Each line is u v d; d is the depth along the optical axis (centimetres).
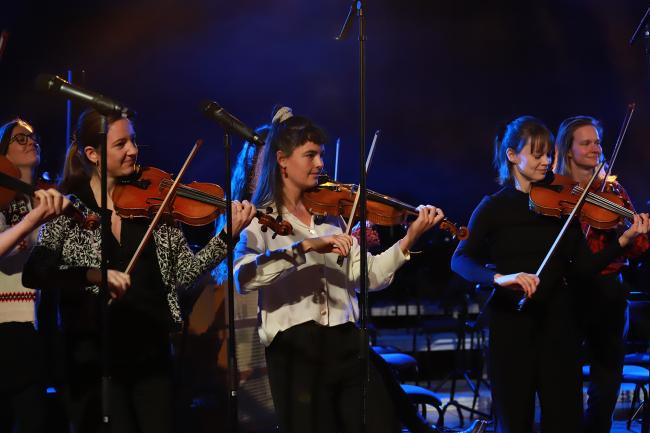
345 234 411
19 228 366
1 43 425
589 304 556
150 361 399
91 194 415
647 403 652
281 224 420
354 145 1161
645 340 839
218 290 593
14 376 441
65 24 995
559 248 504
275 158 439
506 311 501
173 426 402
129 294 400
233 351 400
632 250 559
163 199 425
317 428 412
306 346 415
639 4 1109
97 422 393
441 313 1016
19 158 496
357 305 445
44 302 550
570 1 1127
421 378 980
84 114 420
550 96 1155
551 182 525
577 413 491
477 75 1159
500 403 500
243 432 595
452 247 953
